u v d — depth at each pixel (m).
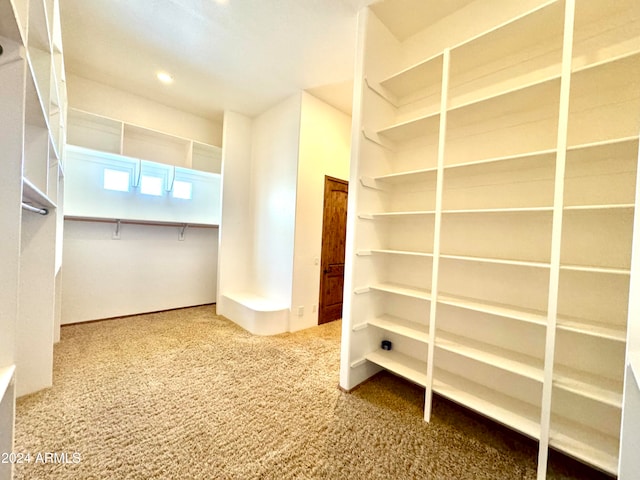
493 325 1.93
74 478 1.33
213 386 2.19
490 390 1.89
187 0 2.10
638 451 0.82
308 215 3.68
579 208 1.34
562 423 1.56
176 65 2.96
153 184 3.90
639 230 0.91
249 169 4.29
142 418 1.78
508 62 1.89
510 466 1.52
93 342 2.90
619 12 1.48
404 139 2.43
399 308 2.48
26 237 1.95
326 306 3.98
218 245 4.33
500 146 1.92
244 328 3.56
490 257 1.95
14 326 0.95
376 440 1.68
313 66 2.94
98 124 3.36
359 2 2.09
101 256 3.55
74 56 2.83
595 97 1.55
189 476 1.38
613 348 1.49
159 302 4.08
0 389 0.78
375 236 2.39
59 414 1.77
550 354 1.40
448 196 2.18
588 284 1.56
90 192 3.42
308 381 2.34
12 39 0.93
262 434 1.69
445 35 2.21
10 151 0.94
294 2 2.10
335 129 3.94
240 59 2.84
